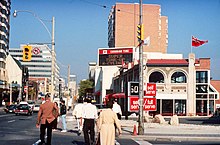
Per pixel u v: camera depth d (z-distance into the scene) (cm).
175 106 5588
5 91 10569
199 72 5747
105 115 1188
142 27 2170
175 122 3064
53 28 3409
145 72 5509
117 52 9512
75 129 2553
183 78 5616
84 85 13262
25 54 3089
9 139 1802
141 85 2186
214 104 6000
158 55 6856
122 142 1841
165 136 2100
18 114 5241
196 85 5741
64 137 2039
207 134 2272
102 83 8894
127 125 2888
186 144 1788
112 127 1182
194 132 2431
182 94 5584
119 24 12388
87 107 1572
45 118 1501
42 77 16425
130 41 12338
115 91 8081
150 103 2466
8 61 12375
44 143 1570
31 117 4562
